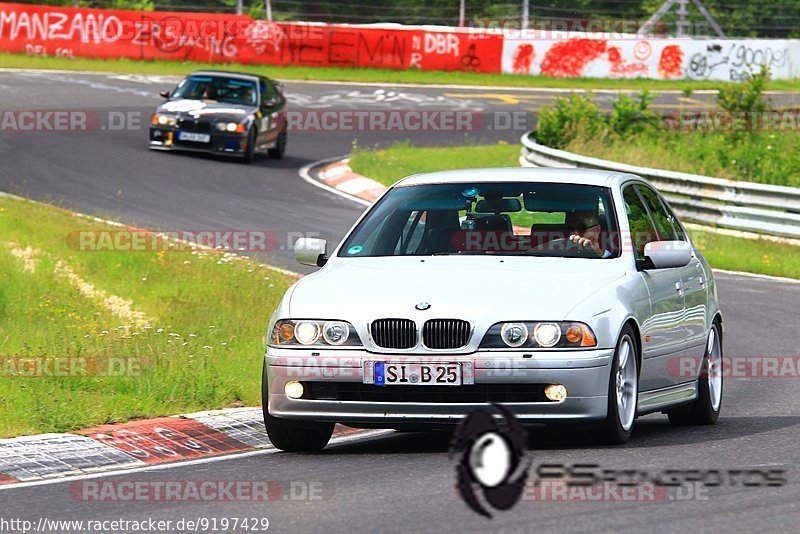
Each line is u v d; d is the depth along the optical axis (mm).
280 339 21812
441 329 20953
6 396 26359
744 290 47562
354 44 128125
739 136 85938
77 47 118875
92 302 37562
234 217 57156
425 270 22656
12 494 19156
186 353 31000
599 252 23531
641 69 136625
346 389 21359
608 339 21188
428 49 130625
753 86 89688
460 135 97875
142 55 121125
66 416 24469
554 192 24547
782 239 59219
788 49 140250
